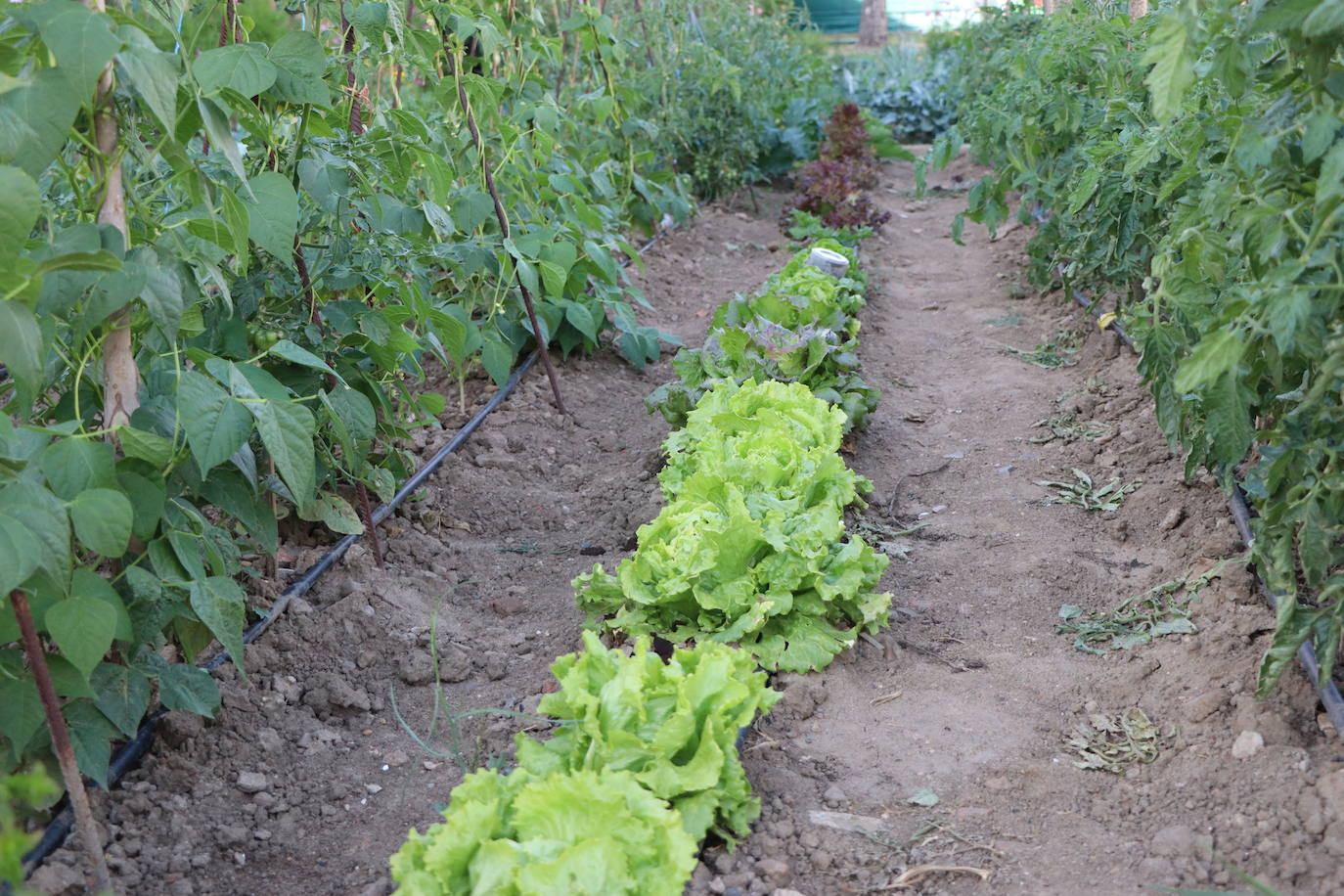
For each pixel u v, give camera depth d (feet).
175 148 8.80
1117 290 20.71
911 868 8.36
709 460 13.05
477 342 16.25
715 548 10.87
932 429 17.99
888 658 11.39
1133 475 15.38
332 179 11.77
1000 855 8.45
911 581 13.10
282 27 11.00
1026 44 25.70
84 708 8.48
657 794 8.07
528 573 13.69
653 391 18.28
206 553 9.51
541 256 18.11
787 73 43.24
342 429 10.69
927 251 31.40
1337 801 8.29
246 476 9.55
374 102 15.05
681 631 11.05
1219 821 8.50
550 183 19.85
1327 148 8.14
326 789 9.66
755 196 37.60
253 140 11.91
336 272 12.42
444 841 7.10
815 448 13.10
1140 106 16.26
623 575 11.10
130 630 8.27
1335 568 10.62
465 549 14.20
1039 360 20.93
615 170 25.27
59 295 7.70
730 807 8.53
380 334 12.44
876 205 37.86
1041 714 10.41
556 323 19.45
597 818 7.18
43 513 7.07
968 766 9.61
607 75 22.76
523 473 16.55
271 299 12.38
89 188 8.46
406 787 9.68
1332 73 8.28
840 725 10.25
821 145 40.50
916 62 58.95
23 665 8.51
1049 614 12.31
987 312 24.54
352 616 12.05
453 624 12.43
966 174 43.37
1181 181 11.07
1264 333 8.34
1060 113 20.83
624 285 23.52
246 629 11.51
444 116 16.65
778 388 14.80
